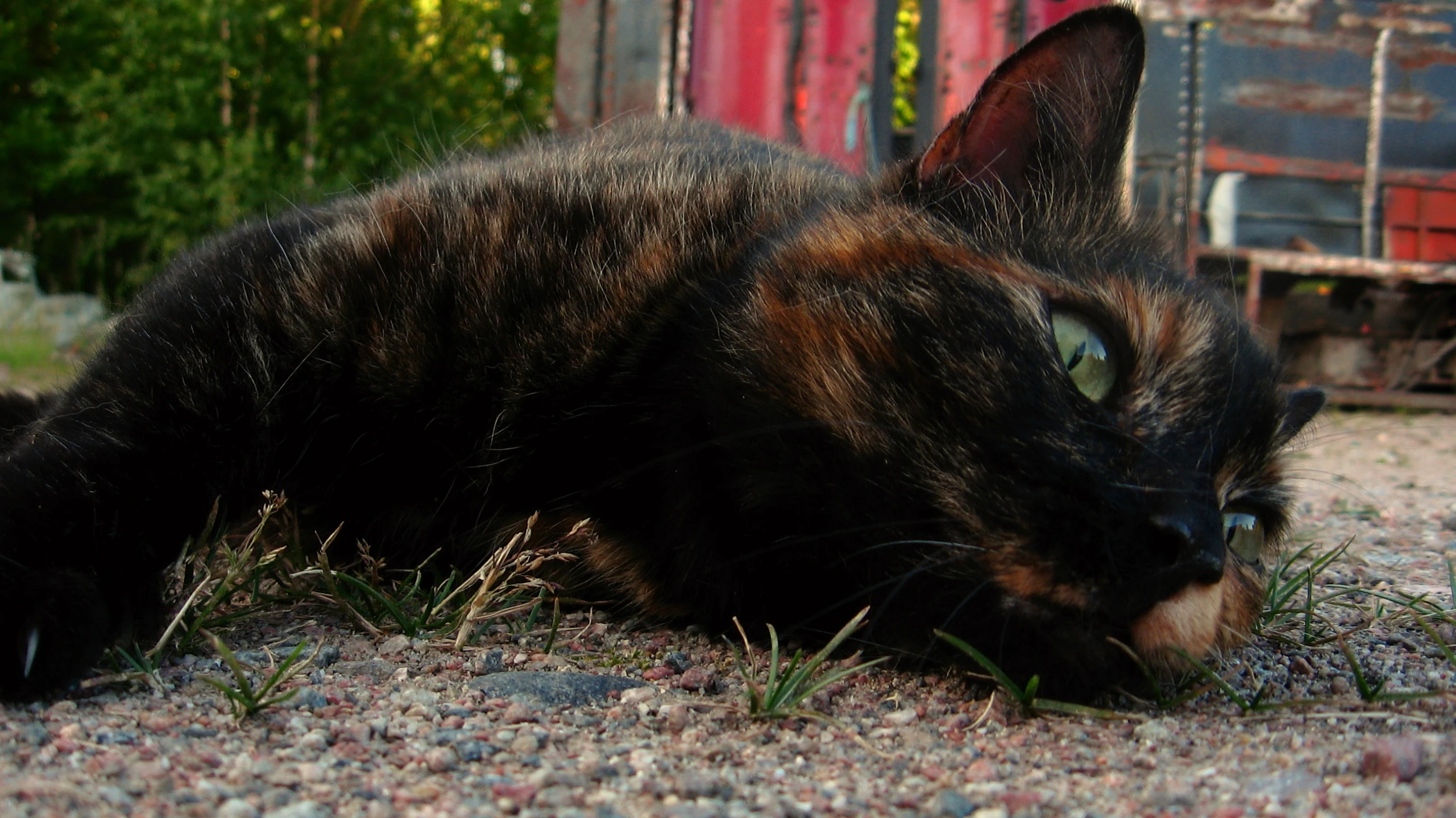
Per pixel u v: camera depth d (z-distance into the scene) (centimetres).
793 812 30
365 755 32
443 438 42
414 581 44
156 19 243
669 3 120
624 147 51
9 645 34
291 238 43
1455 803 30
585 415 42
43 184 257
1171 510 35
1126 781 32
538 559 41
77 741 32
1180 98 127
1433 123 131
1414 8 130
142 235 253
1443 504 81
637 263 42
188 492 39
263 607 42
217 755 31
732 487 40
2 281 204
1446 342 135
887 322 37
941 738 34
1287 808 30
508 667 39
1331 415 132
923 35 118
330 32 253
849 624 36
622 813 29
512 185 45
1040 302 37
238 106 252
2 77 274
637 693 36
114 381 39
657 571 42
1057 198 41
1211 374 38
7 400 50
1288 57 129
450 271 42
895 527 36
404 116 246
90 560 37
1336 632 45
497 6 258
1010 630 35
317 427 42
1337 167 131
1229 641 40
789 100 116
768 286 40
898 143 118
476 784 31
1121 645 35
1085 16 41
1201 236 130
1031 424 35
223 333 40
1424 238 132
